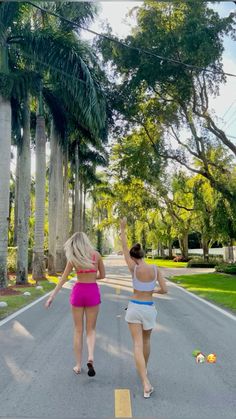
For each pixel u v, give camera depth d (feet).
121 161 101.55
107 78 89.30
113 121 94.73
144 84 89.71
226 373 21.04
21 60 67.36
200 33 75.92
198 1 78.02
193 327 33.99
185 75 83.10
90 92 63.41
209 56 77.66
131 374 20.63
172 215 169.89
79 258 20.92
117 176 118.62
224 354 24.95
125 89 87.81
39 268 77.30
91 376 19.98
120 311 41.96
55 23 75.72
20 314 39.52
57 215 96.63
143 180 111.75
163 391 18.26
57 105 81.87
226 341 28.63
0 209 58.70
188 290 65.98
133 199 168.35
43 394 17.75
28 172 69.92
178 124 95.96
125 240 19.93
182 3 81.10
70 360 23.18
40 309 42.86
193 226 180.86
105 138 91.66
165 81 85.87
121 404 16.62
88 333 21.04
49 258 91.71
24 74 61.72
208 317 39.34
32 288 62.59
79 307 21.03
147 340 19.60
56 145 94.94
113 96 89.25
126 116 93.61
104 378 19.97
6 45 61.16
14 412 15.79
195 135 96.37
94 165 142.41
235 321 37.14
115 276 98.48
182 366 22.27
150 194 154.92
